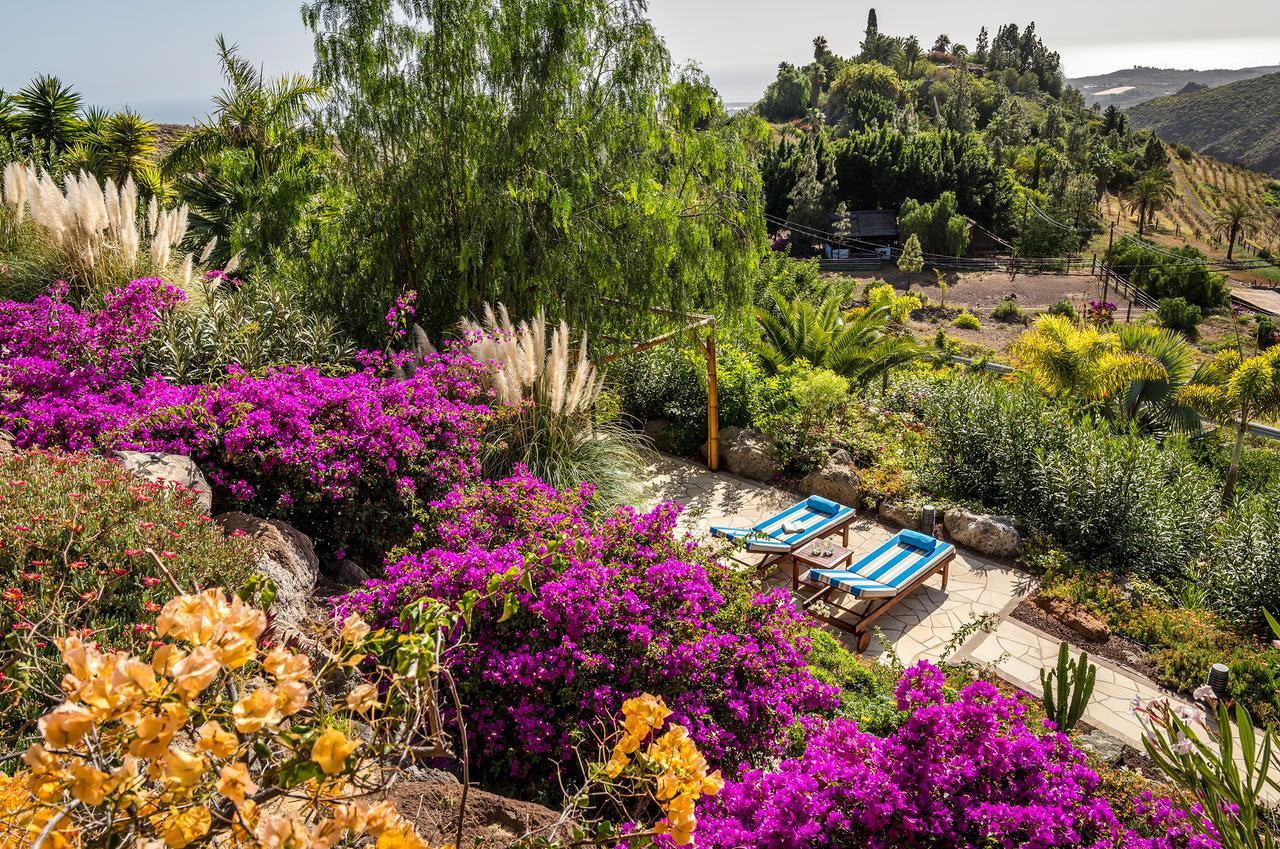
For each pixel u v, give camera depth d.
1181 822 3.01
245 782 1.08
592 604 3.89
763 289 14.24
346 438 5.62
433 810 2.74
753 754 3.96
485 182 8.46
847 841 2.83
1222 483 12.18
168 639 2.55
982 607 7.19
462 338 8.12
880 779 2.88
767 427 10.17
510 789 3.64
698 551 4.74
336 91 8.40
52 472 3.79
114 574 3.05
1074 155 92.75
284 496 5.27
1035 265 52.00
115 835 1.10
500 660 3.76
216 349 6.96
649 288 9.02
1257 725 5.64
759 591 4.64
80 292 7.75
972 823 2.86
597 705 3.60
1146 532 8.05
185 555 3.46
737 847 2.81
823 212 53.56
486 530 4.82
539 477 6.73
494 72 8.51
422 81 8.41
